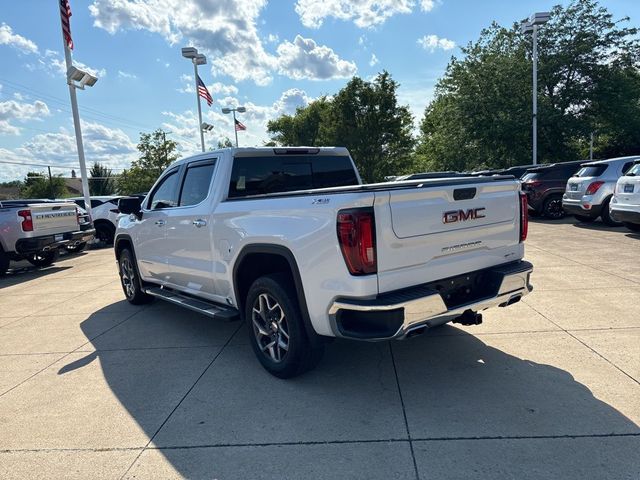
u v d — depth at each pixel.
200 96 24.11
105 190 64.44
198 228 4.52
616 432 2.78
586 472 2.44
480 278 3.68
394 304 2.96
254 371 4.00
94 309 6.55
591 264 7.29
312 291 3.28
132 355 4.57
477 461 2.58
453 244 3.40
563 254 8.24
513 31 29.16
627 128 28.02
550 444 2.69
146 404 3.51
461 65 29.58
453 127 29.94
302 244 3.29
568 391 3.29
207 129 26.36
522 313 5.05
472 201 3.50
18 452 2.95
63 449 2.96
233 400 3.49
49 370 4.32
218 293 4.46
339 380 3.72
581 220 12.59
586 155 36.50
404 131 36.25
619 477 2.39
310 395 3.49
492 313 5.11
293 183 4.84
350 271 3.01
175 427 3.15
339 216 3.02
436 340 4.43
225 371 4.04
